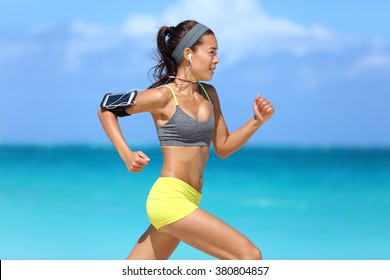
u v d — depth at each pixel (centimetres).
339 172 7506
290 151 14850
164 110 1029
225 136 1112
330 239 2947
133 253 1067
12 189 4988
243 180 6275
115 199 4366
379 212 3997
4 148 14262
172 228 1005
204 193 5116
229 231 984
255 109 1084
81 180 5659
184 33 1054
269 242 2842
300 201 4597
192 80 1057
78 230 3047
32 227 3145
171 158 1030
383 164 9375
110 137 1009
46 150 13012
